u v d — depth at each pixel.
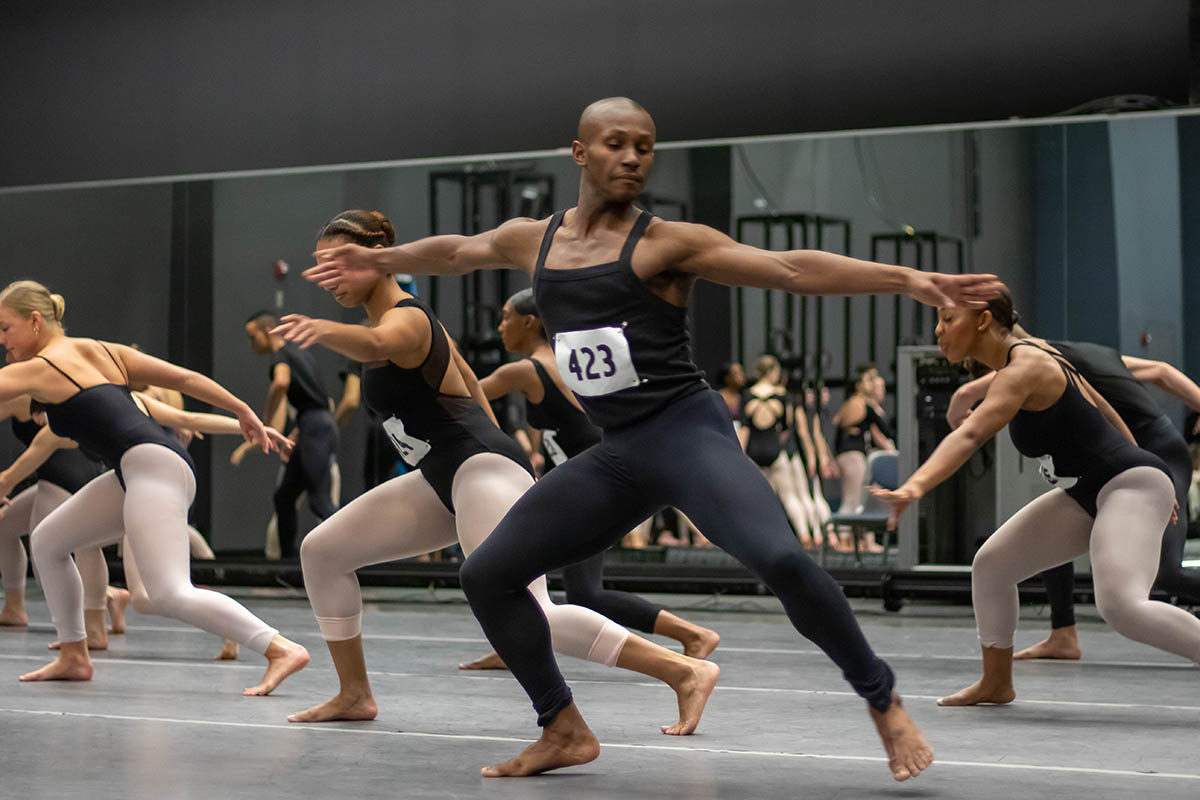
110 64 14.73
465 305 10.62
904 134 9.81
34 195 11.56
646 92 13.10
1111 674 6.12
